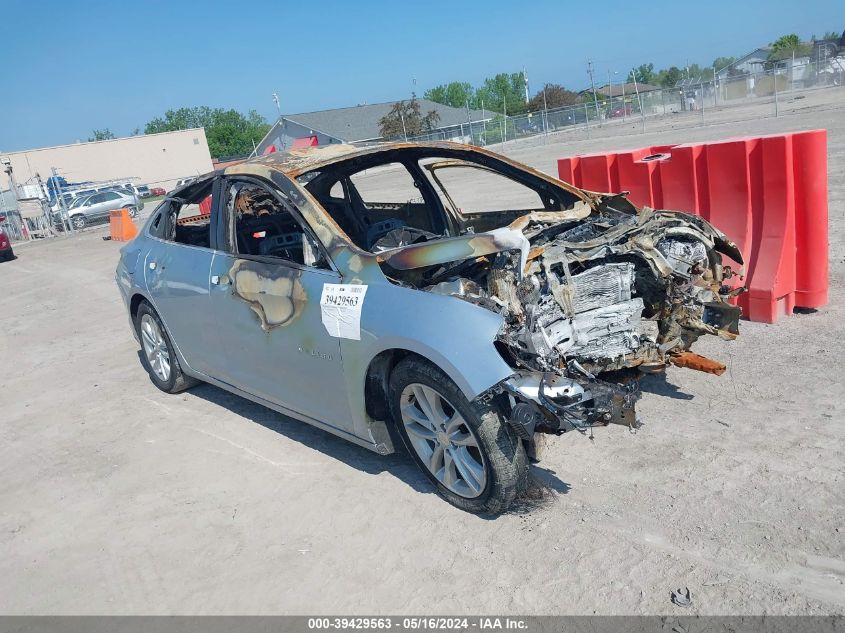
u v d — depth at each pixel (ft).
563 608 9.82
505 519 12.00
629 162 21.49
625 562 10.50
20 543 13.67
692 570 10.13
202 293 16.52
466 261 13.41
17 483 16.24
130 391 21.36
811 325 18.01
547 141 134.41
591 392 10.85
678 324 14.49
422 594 10.55
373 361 12.63
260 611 10.73
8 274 57.31
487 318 11.23
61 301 39.29
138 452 16.88
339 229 13.64
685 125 102.99
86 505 14.73
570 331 12.43
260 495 14.08
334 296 13.06
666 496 11.93
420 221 18.92
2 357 27.96
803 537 10.46
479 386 10.75
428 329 11.47
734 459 12.68
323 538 12.34
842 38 221.66
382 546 11.84
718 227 19.27
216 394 20.04
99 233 91.15
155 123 432.25
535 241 14.49
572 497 12.30
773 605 9.28
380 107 238.07
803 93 124.77
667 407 14.98
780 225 18.22
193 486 14.83
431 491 13.26
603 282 13.16
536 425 11.21
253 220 17.02
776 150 17.84
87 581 12.16
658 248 13.71
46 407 21.09
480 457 11.87
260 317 14.83
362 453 15.24
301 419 15.24
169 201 19.44
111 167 209.67
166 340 19.47
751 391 15.08
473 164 17.46
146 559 12.52
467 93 385.91
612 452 13.55
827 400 14.21
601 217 15.69
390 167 17.53
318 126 224.94
